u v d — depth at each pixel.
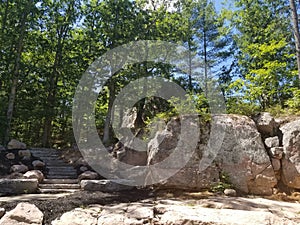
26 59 12.38
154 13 11.22
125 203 4.70
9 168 7.16
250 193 5.69
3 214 3.89
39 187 6.07
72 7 11.96
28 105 11.48
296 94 7.96
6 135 9.14
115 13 10.74
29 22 10.77
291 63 10.49
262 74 8.99
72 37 12.45
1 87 10.61
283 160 6.00
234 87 9.97
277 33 11.22
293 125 6.19
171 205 4.46
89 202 4.68
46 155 8.66
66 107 12.12
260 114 6.86
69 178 7.10
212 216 3.76
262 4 12.91
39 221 3.67
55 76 12.11
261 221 3.60
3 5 10.34
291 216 4.00
